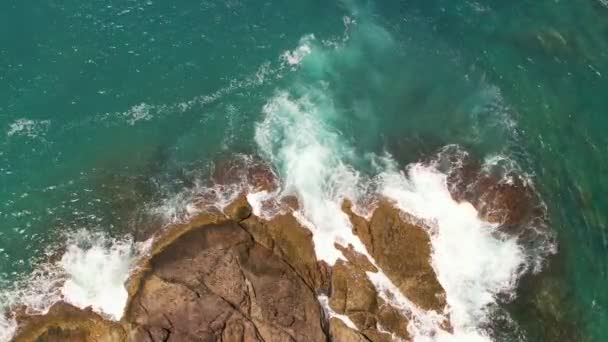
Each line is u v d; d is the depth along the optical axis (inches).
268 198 1609.3
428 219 1605.6
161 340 1290.6
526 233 1614.2
